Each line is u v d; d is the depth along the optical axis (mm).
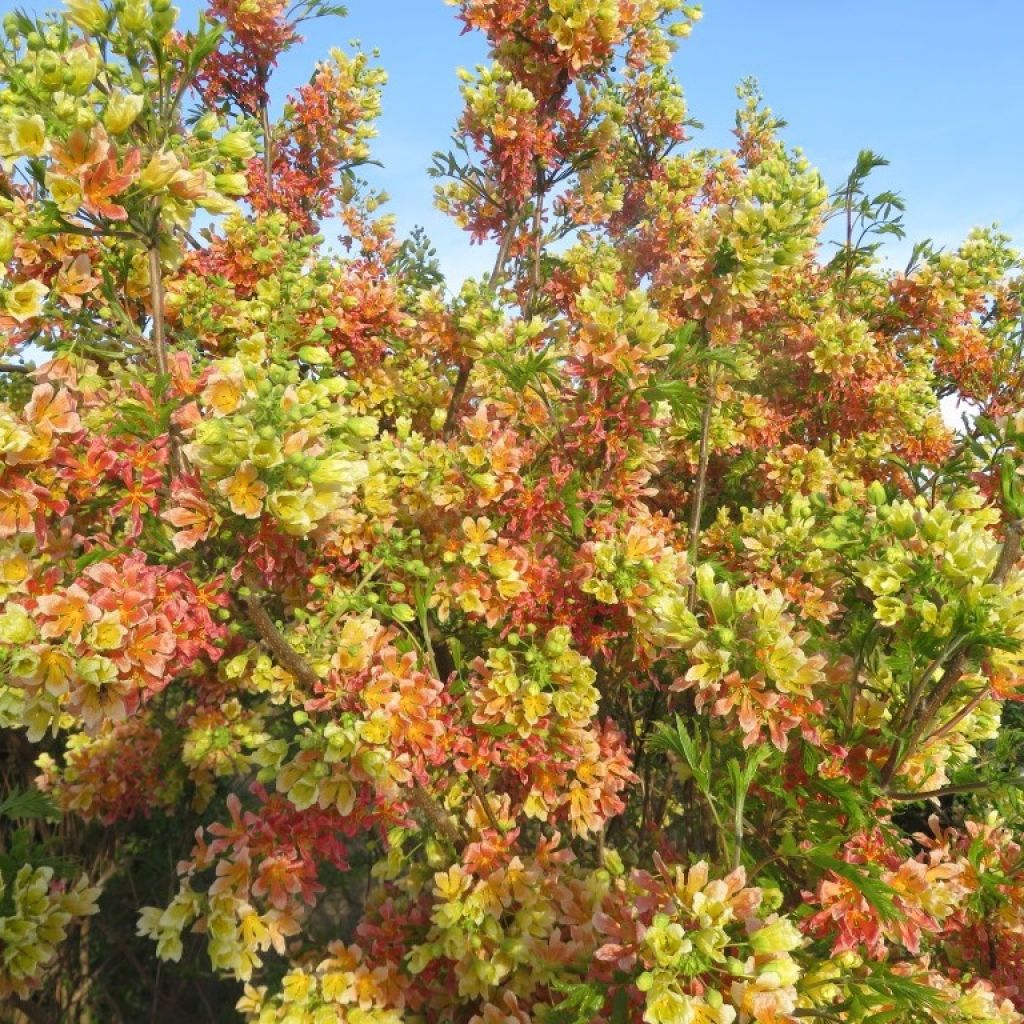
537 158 4508
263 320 3518
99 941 5023
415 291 5219
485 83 4254
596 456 2979
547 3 4133
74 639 1774
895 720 2469
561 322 4180
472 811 2709
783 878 2443
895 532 2273
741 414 4355
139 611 1842
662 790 4180
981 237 5273
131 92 1935
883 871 2129
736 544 3465
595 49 4160
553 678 2561
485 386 4062
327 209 5832
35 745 4812
